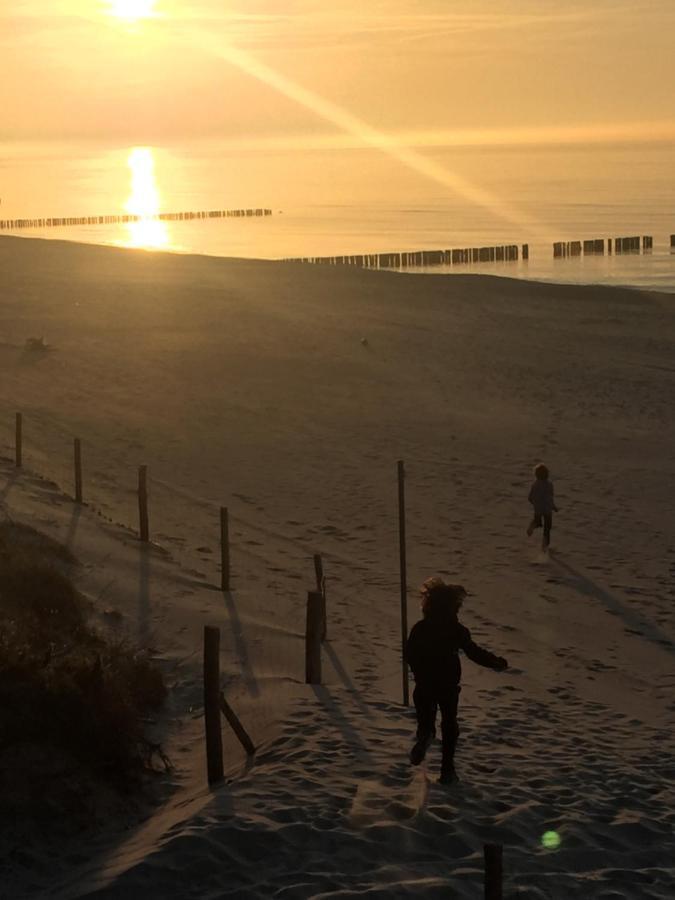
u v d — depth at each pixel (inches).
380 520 872.3
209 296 1988.2
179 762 381.7
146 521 748.0
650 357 1615.4
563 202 5969.5
